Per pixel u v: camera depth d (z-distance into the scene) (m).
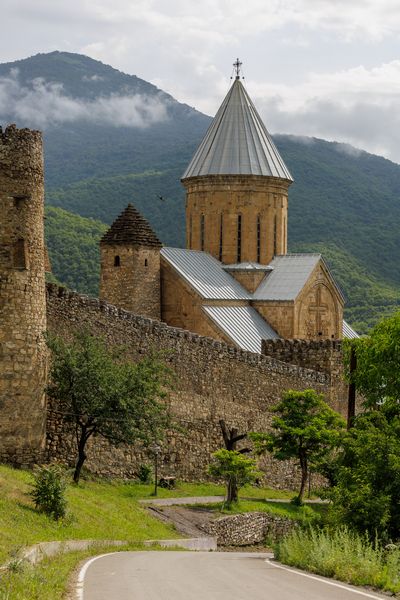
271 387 59.31
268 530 45.41
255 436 52.59
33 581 17.22
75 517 31.84
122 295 67.00
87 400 40.38
